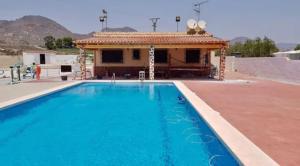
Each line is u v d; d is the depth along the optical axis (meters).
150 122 10.26
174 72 24.58
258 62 27.02
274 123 8.14
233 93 14.58
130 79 22.73
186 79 22.42
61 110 12.73
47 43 110.81
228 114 9.41
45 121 10.63
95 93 17.42
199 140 8.02
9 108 11.25
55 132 9.07
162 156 6.77
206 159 6.57
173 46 21.91
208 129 8.13
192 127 9.50
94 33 26.53
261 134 7.00
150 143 7.78
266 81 21.17
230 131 7.18
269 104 11.36
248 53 61.56
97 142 7.96
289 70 21.55
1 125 10.06
